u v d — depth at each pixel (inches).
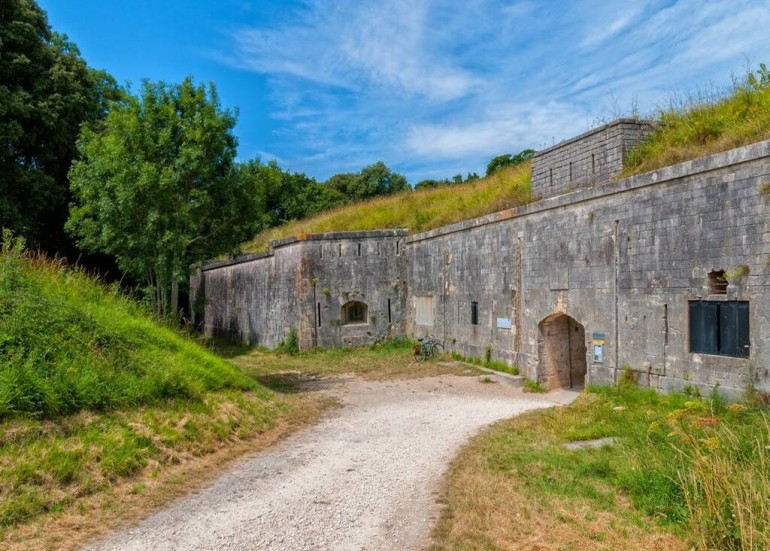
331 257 919.0
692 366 401.7
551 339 589.9
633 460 288.0
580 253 519.5
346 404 524.7
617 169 552.4
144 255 633.6
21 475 258.7
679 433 282.0
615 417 395.9
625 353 465.1
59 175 982.4
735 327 370.9
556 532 227.8
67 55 981.2
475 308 718.5
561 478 287.6
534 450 337.7
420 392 576.4
